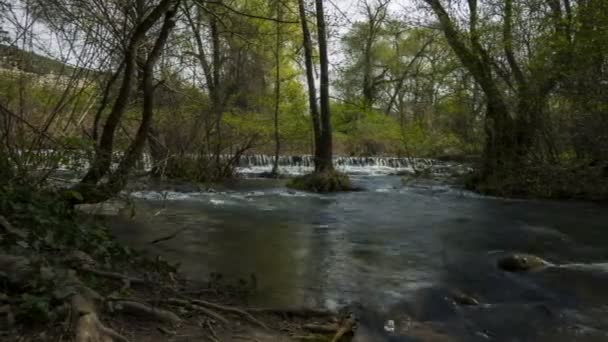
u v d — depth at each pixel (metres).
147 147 14.34
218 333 3.89
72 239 4.68
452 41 16.22
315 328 4.35
